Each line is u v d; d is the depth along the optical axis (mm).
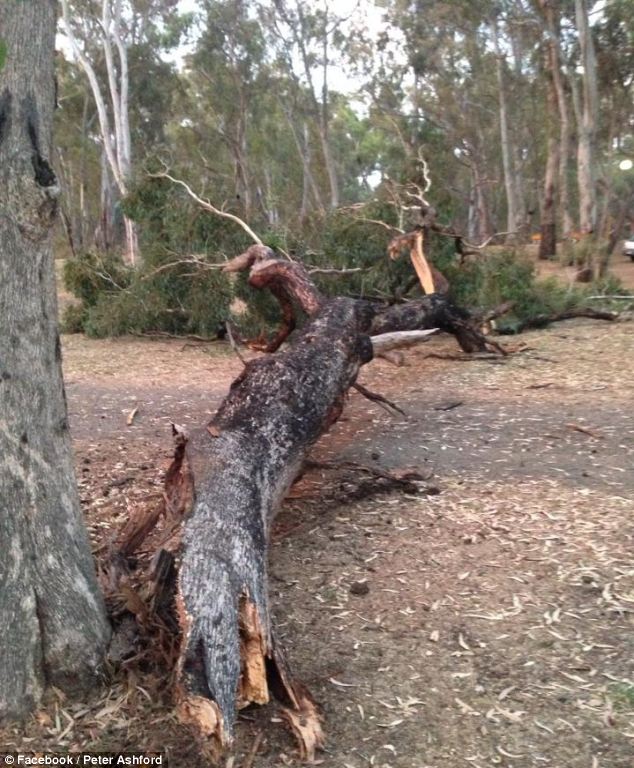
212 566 3213
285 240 10719
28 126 2875
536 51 28938
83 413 7641
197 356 10797
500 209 41875
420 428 6898
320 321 5961
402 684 3273
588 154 22719
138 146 33281
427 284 9820
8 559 2922
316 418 4812
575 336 11367
